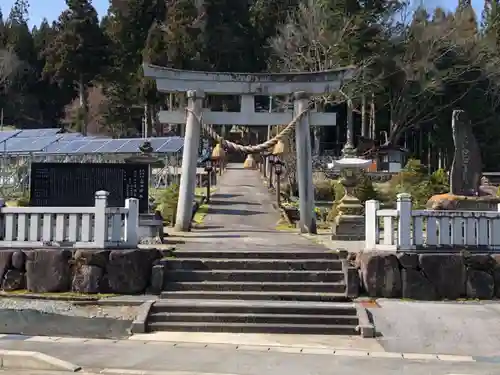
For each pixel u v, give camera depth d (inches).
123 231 455.2
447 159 1967.3
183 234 685.9
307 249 507.5
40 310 404.8
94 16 2262.6
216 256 474.3
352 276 433.4
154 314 386.9
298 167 740.7
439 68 1863.9
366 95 1847.9
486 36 1980.8
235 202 1064.2
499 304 422.0
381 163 1791.3
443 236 451.2
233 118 743.1
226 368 283.3
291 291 434.6
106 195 450.0
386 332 364.5
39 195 619.8
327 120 756.0
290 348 331.9
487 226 457.4
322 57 1756.9
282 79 738.2
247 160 1831.9
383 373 277.6
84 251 439.5
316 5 1763.0
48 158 1168.2
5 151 1183.6
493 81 1955.0
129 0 2135.8
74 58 2159.2
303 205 733.3
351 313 389.4
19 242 453.4
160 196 911.0
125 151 1131.3
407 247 443.5
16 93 2492.6
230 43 2097.7
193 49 1939.0
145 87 1867.6
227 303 399.2
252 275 448.1
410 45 1804.9
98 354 308.2
